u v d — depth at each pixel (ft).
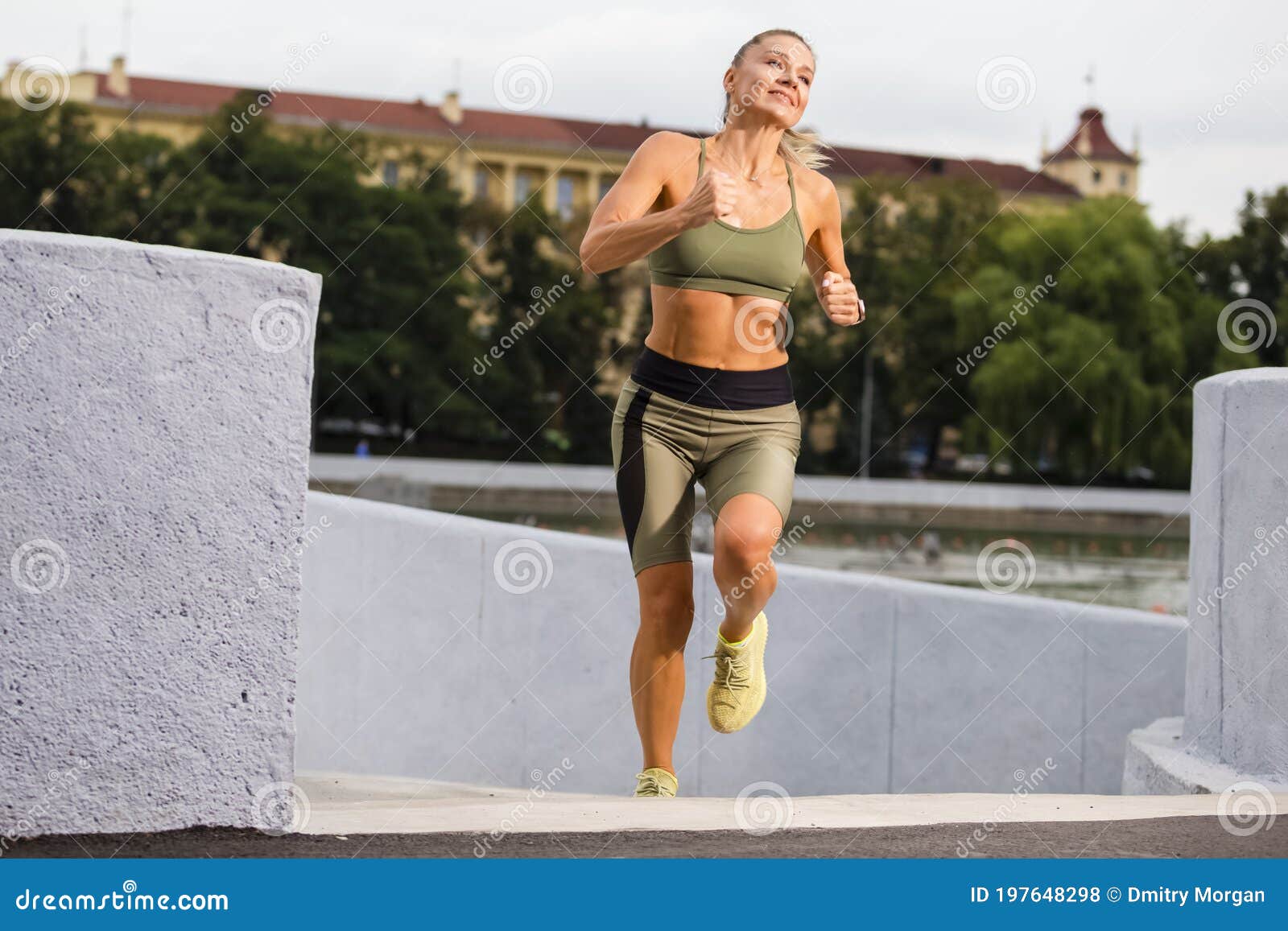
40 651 11.06
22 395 10.99
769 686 26.17
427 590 24.09
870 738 26.55
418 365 230.27
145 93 292.81
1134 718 27.43
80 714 11.14
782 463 17.67
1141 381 207.31
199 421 11.32
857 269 269.64
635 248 16.47
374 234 233.35
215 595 11.39
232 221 229.04
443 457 232.32
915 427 265.95
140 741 11.27
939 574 106.52
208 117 245.24
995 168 370.94
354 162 248.93
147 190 234.79
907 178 275.80
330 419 232.53
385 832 11.76
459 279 237.45
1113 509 189.26
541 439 242.58
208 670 11.39
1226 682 17.39
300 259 230.89
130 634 11.22
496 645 24.47
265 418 11.49
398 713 23.89
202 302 11.32
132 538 11.21
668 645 18.07
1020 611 27.20
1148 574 114.01
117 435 11.16
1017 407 209.67
